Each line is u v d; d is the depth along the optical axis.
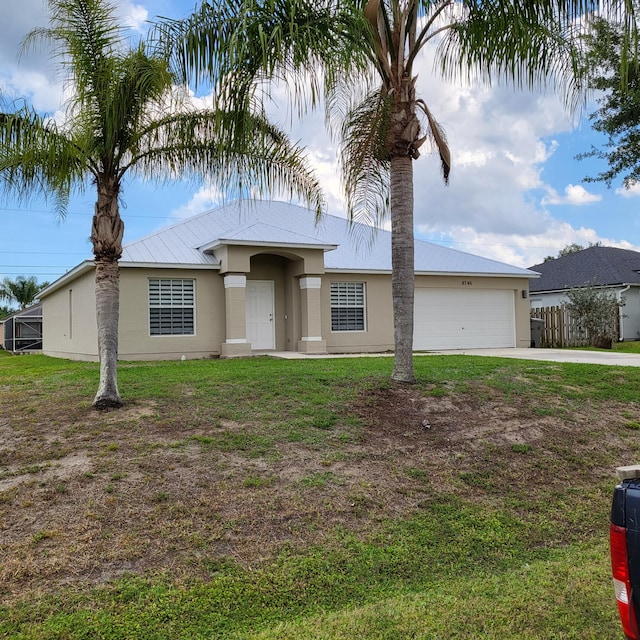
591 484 6.25
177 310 15.88
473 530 5.03
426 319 19.62
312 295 16.84
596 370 10.73
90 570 4.02
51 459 5.84
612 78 13.11
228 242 15.55
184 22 6.94
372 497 5.43
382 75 8.52
